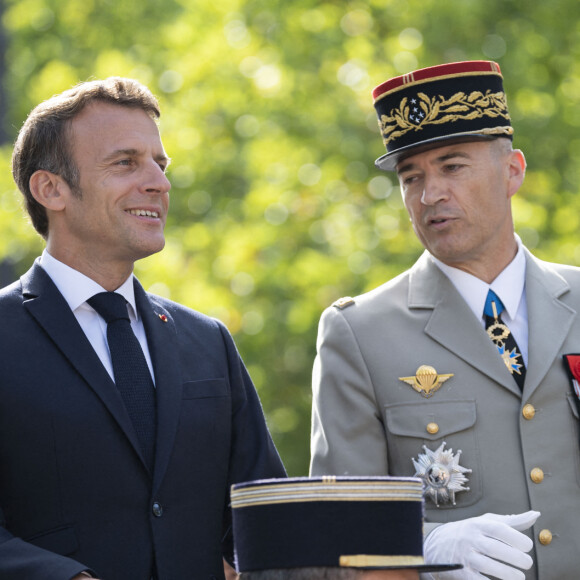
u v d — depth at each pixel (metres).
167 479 9.78
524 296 11.12
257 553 7.77
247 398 10.88
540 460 10.47
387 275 27.28
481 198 10.84
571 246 27.28
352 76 28.84
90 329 10.11
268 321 28.48
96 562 9.38
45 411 9.47
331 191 28.84
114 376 9.93
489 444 10.55
